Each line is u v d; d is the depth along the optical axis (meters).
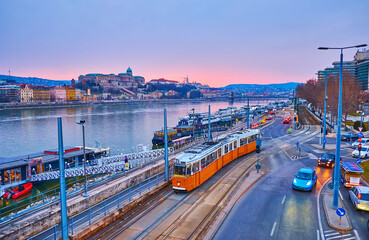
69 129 125.50
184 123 107.56
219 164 35.38
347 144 52.78
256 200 25.47
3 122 152.75
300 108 164.75
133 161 59.28
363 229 19.59
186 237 19.11
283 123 90.88
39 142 98.25
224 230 19.98
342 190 27.81
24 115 193.75
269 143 55.78
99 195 27.31
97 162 54.09
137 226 21.22
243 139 43.84
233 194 27.08
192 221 21.53
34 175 43.84
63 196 18.58
